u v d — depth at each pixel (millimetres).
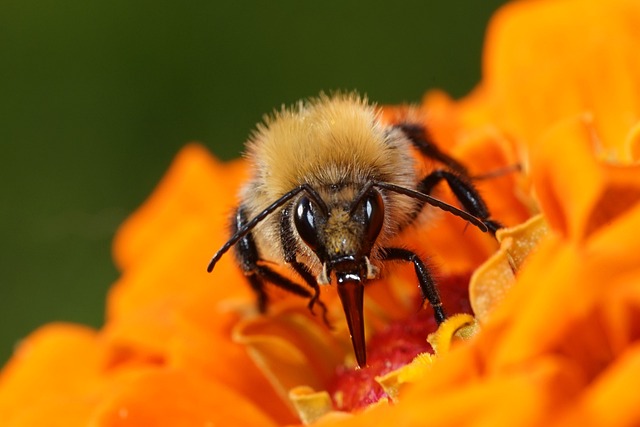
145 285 134
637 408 96
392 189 115
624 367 97
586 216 104
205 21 202
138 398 117
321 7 201
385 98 200
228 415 118
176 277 134
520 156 124
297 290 122
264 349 120
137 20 199
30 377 131
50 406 121
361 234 111
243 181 126
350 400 117
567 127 108
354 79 200
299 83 201
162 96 199
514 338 99
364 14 201
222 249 116
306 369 121
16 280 197
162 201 145
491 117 132
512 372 99
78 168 199
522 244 112
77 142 199
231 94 201
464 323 111
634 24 128
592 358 101
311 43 202
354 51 200
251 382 122
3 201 199
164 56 200
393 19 200
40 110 200
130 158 199
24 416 121
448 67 199
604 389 97
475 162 125
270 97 201
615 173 104
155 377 118
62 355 131
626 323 100
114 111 199
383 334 119
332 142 116
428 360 110
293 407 120
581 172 105
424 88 200
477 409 97
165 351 126
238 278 128
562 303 99
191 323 125
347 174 114
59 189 199
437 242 122
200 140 199
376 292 122
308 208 112
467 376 100
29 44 201
